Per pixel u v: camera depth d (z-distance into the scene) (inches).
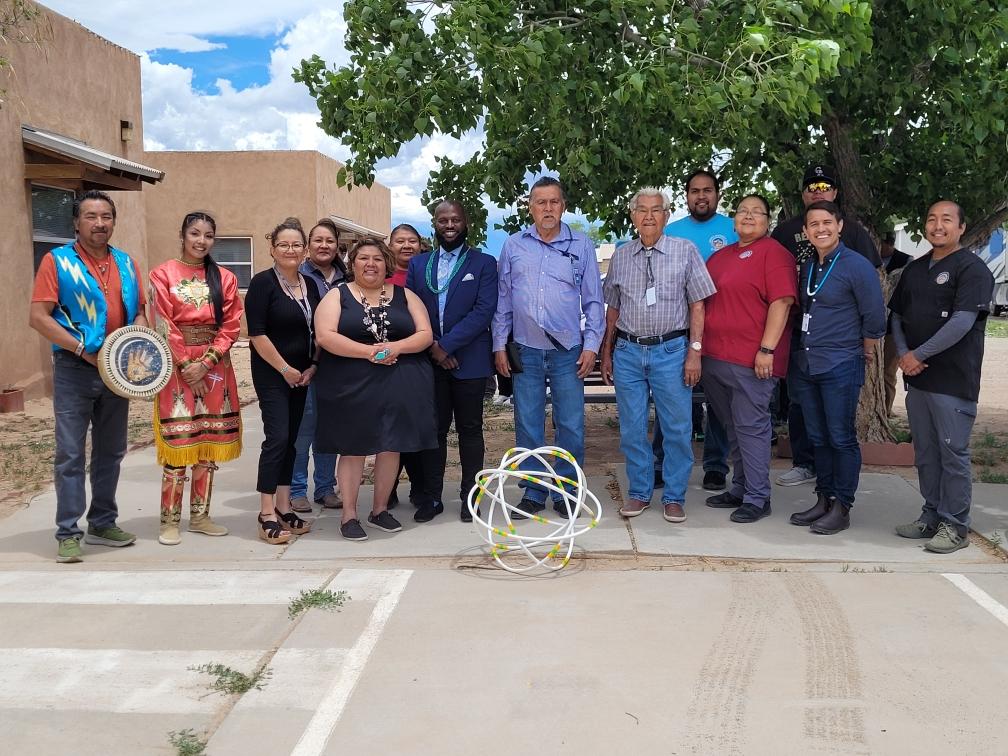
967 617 168.2
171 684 144.0
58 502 207.5
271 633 163.9
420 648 156.1
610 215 337.1
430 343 219.0
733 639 158.9
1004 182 287.3
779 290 221.5
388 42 249.8
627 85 230.4
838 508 223.0
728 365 228.5
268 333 218.1
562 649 155.2
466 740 126.5
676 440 231.0
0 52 445.1
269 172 912.3
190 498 243.1
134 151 608.1
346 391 213.0
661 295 226.5
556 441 240.7
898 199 310.2
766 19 217.5
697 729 128.8
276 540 217.8
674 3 236.2
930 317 205.5
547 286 228.5
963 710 133.6
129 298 209.3
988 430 375.2
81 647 158.2
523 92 251.4
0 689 142.9
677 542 215.0
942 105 251.0
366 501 260.8
